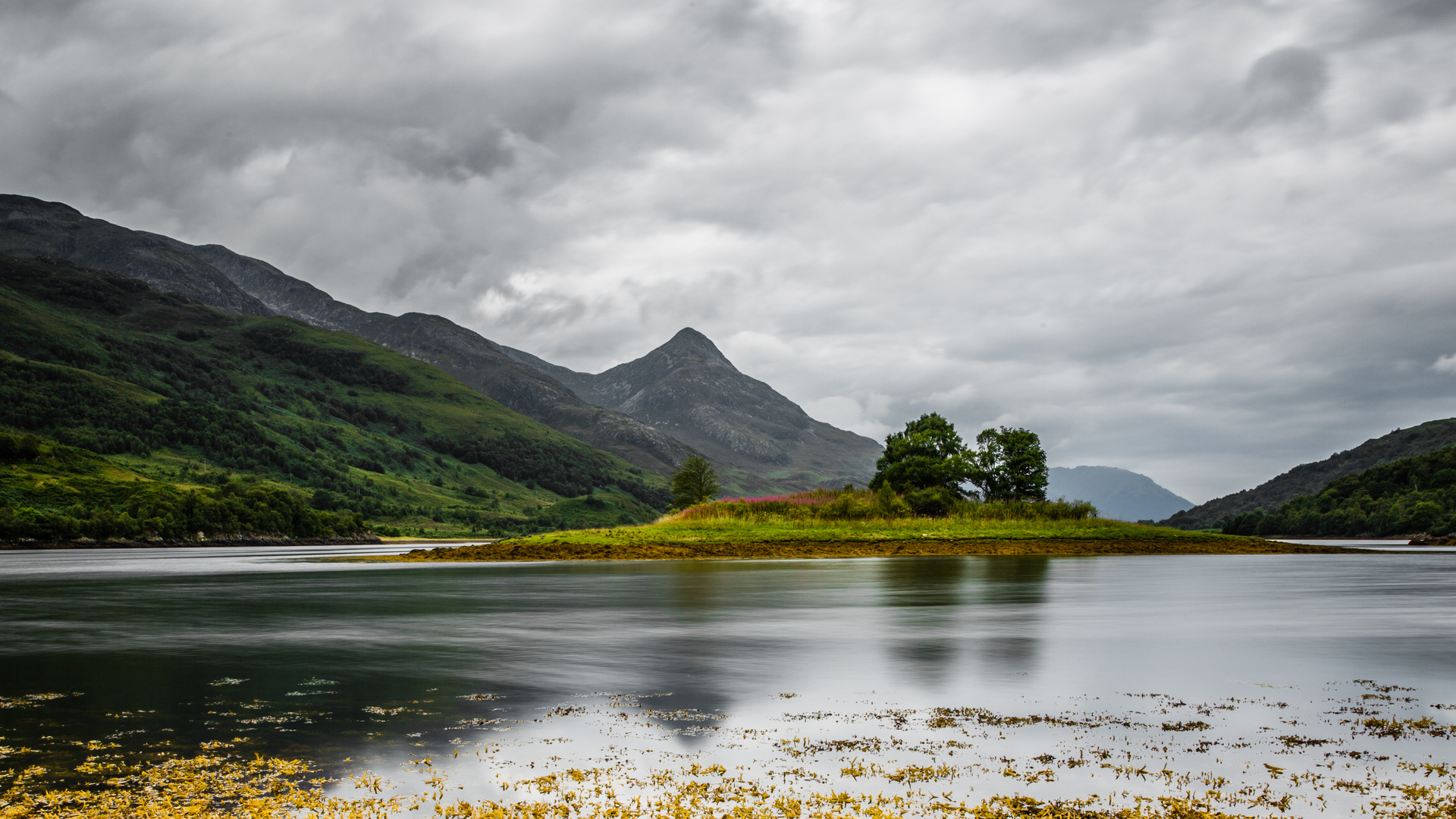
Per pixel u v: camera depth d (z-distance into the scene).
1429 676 18.67
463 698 16.83
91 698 16.94
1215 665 19.88
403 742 13.99
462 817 10.92
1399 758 13.14
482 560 74.44
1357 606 32.34
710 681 18.30
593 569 57.62
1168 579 46.34
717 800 11.48
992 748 13.67
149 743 13.95
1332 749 13.57
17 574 60.91
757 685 17.94
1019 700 16.62
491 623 28.05
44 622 29.39
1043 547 76.31
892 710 15.88
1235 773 12.52
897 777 12.37
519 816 10.94
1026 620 28.16
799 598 35.41
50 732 14.59
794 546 74.38
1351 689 17.47
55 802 11.39
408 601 36.19
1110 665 19.92
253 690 17.58
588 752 13.48
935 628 26.08
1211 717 15.38
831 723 15.00
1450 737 14.18
